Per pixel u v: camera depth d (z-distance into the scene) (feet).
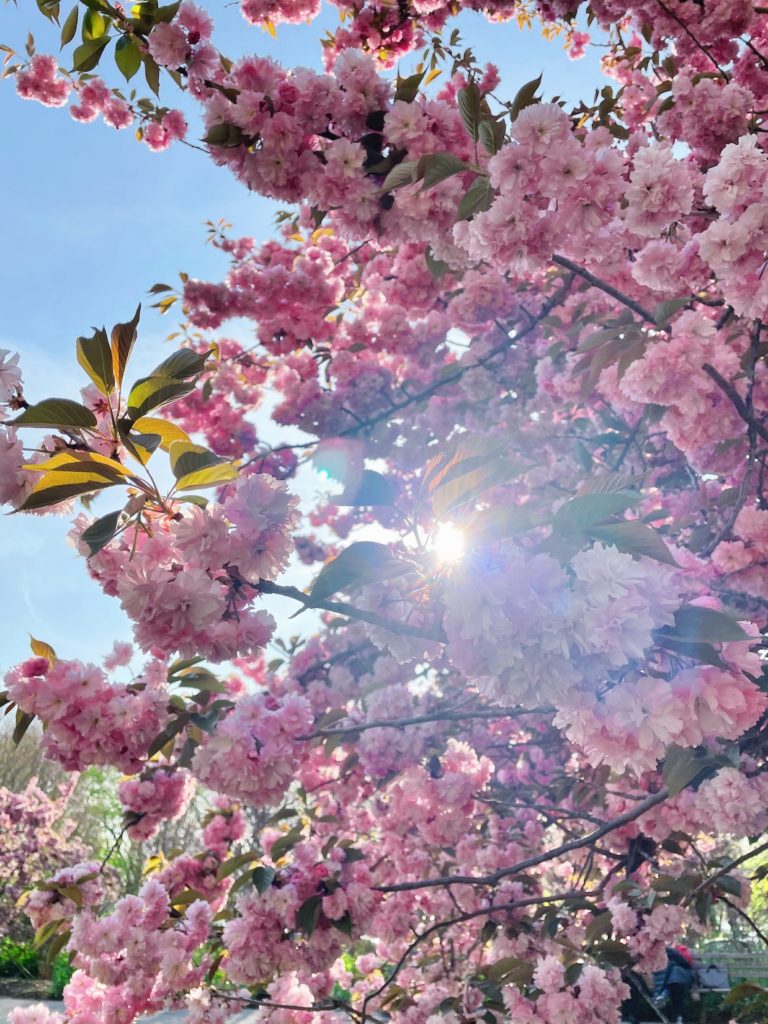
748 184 6.63
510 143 6.95
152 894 11.87
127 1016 11.34
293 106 8.39
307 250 17.03
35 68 14.16
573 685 4.45
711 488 13.34
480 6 13.84
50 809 39.19
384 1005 14.07
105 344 4.84
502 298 14.96
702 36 11.85
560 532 4.36
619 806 15.61
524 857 15.87
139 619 5.06
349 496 4.51
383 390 17.98
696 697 4.54
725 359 9.97
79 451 4.81
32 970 44.24
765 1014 12.72
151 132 14.73
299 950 11.23
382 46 13.53
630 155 10.14
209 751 9.56
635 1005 18.17
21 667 8.37
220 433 19.01
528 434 16.56
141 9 9.09
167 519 5.19
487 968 12.05
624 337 9.84
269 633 5.46
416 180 7.33
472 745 17.08
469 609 4.27
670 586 4.38
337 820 15.62
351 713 16.14
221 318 16.44
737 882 11.15
